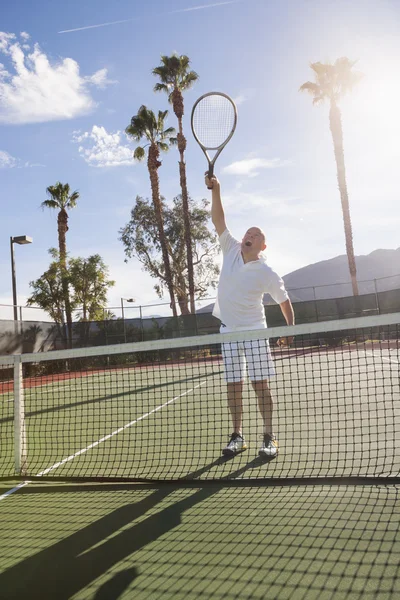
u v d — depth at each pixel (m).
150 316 22.23
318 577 1.89
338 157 25.45
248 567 2.01
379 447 3.78
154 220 33.12
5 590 1.95
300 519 2.47
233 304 3.87
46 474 3.72
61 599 1.85
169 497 2.97
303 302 22.42
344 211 25.03
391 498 2.66
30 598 1.87
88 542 2.37
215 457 3.86
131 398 8.52
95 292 23.19
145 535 2.40
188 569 2.03
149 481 3.29
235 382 3.93
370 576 1.87
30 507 2.97
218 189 4.22
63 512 2.83
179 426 5.39
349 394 6.52
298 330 3.39
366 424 4.66
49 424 6.27
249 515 2.57
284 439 4.32
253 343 3.79
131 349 3.66
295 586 1.84
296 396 6.68
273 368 3.80
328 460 3.49
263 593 1.81
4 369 15.81
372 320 3.28
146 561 2.12
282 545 2.19
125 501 2.96
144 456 4.07
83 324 20.36
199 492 3.03
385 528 2.27
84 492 3.21
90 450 4.50
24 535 2.52
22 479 3.60
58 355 3.75
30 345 17.64
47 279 22.30
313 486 2.98
